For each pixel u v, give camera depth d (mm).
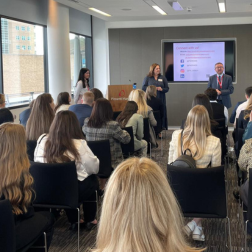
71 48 9742
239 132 4234
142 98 5695
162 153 6949
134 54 10250
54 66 8297
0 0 6633
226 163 6070
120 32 10242
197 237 3244
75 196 2867
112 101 7086
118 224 896
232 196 4562
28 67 7855
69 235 3496
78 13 9773
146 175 921
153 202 899
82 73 7496
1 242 1934
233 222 3789
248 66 9781
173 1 7043
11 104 7289
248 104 4473
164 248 896
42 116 3730
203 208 2682
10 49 7199
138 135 4855
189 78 10047
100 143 3633
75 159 3016
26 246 2264
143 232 884
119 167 960
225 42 9805
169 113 10219
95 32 10633
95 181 3375
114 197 915
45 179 2826
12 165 2074
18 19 7262
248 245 3248
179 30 9961
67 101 5375
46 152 3006
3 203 1915
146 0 6906
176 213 930
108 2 7156
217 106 5117
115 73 10391
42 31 8383
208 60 9930
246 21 9656
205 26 9844
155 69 8094
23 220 2283
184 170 2646
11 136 2082
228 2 7152
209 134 3018
